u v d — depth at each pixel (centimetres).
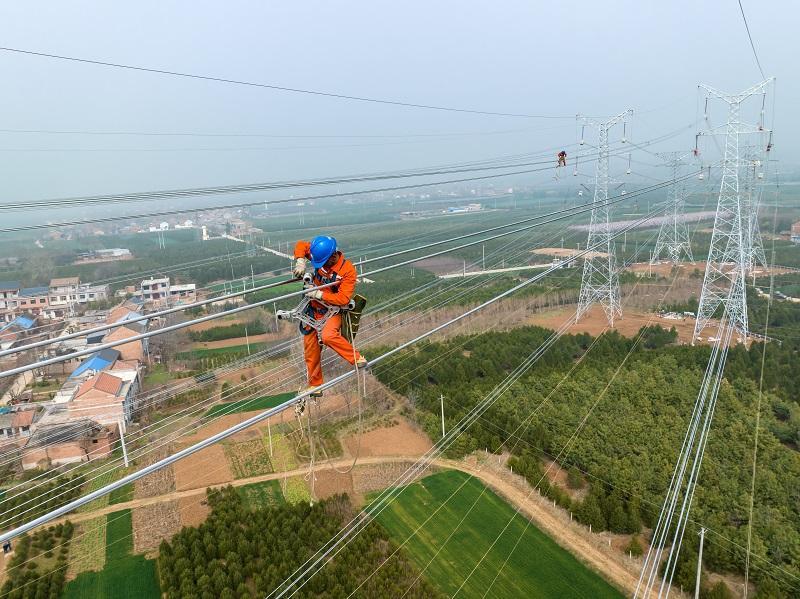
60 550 2686
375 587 2380
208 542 2611
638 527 2714
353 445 3578
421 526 2839
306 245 889
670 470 2939
